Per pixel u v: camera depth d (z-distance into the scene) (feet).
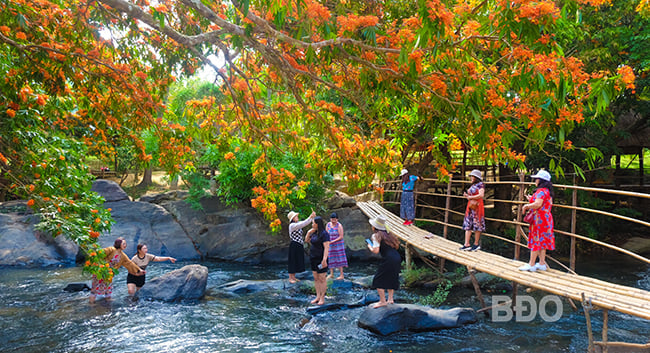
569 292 19.04
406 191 37.83
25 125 13.20
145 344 20.58
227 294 30.55
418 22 11.09
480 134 13.24
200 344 20.74
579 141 45.27
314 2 11.33
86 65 17.67
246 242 45.91
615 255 50.55
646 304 16.98
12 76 14.61
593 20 39.40
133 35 18.37
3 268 37.47
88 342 20.70
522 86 11.39
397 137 18.88
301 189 20.57
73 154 15.21
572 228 23.72
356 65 15.66
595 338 21.88
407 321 23.11
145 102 17.53
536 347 20.66
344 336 22.16
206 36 14.62
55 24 15.44
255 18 12.40
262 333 22.49
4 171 13.09
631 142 57.98
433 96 13.06
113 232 44.45
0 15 13.52
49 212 13.10
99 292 27.43
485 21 11.92
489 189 64.59
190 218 48.37
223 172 44.68
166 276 29.89
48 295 28.89
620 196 67.26
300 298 29.76
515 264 24.89
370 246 24.17
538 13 9.89
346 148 17.79
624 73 11.14
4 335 21.35
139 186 81.61
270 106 19.93
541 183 23.00
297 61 15.98
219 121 19.65
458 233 53.16
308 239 29.50
